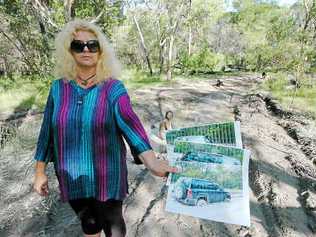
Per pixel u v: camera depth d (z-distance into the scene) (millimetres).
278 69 21469
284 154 7480
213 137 2016
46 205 4777
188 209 1933
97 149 1887
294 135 9328
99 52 1940
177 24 29109
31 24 17938
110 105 1885
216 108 12906
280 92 16922
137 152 1889
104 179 1914
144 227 4289
